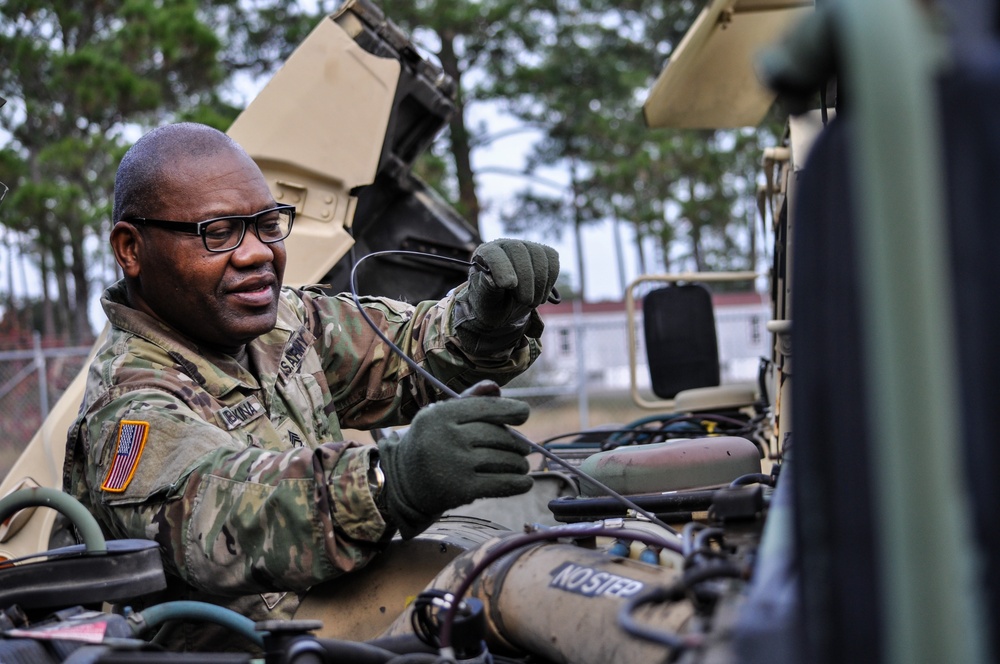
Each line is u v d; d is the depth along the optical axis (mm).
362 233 3803
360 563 1748
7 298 24781
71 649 1344
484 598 1516
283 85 3480
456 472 1605
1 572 1498
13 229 18547
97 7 19609
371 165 3500
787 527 935
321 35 3494
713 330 4062
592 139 26547
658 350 4059
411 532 1715
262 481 1785
